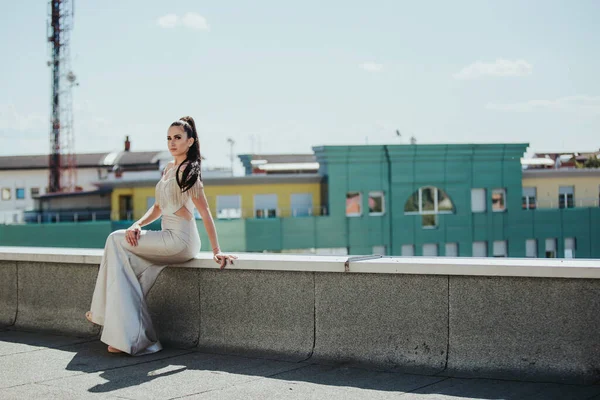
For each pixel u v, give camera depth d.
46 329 8.10
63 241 54.50
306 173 61.41
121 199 57.25
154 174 85.94
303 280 6.55
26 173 93.38
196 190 6.72
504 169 59.47
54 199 59.34
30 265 8.30
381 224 57.09
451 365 5.91
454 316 5.93
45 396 5.48
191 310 7.13
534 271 5.61
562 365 5.59
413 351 6.07
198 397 5.38
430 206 58.31
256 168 65.31
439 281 6.00
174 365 6.34
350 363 6.27
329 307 6.43
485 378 5.68
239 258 6.76
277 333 6.66
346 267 6.25
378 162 57.12
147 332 6.80
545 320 5.64
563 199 61.50
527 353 5.70
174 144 6.73
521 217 59.69
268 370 6.12
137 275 6.84
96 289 6.78
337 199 56.31
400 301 6.14
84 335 7.77
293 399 5.27
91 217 58.03
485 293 5.83
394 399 5.20
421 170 57.84
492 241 59.09
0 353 7.00
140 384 5.76
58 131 80.69
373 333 6.24
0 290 8.59
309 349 6.50
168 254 6.74
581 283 5.55
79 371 6.21
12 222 59.28
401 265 6.05
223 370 6.14
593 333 5.51
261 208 56.56
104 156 87.88
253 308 6.78
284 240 55.22
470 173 58.91
